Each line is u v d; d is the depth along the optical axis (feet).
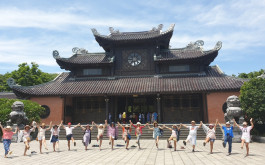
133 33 112.57
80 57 112.16
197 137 69.67
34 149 50.47
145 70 103.14
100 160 35.12
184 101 97.81
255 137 61.05
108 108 100.22
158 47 105.40
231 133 38.96
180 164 31.04
